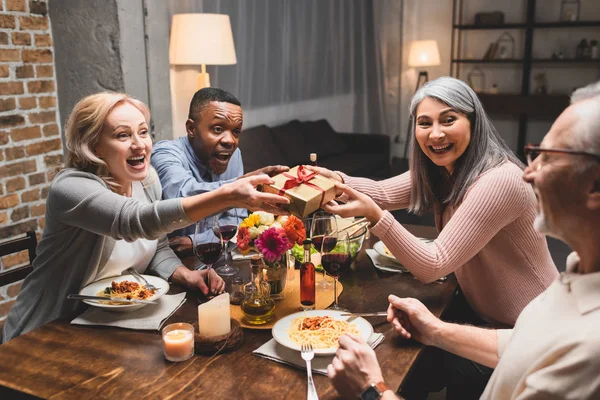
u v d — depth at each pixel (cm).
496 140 175
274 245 151
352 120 741
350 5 697
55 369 126
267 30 537
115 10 319
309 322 139
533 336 94
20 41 311
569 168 86
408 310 137
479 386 168
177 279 173
